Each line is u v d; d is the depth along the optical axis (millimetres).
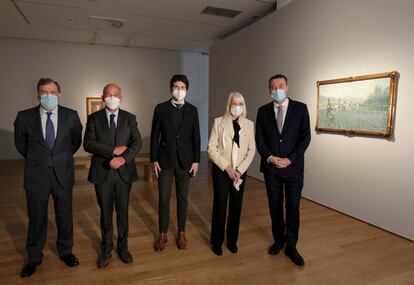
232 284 2193
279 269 2400
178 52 8719
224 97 6680
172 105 2590
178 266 2434
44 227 2330
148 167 5344
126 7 5145
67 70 7688
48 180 2227
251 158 2539
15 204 3977
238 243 2867
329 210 3828
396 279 2273
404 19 2875
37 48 7395
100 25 6172
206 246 2795
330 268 2424
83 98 7883
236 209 2582
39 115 2213
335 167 3779
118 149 2254
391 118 3018
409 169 2906
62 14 5500
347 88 3520
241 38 5871
